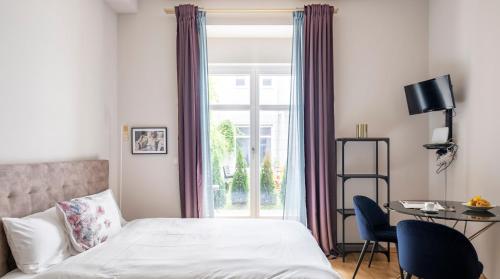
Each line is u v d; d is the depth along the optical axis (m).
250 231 2.66
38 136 2.40
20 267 1.92
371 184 3.86
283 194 3.92
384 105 3.87
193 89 3.66
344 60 3.87
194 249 2.19
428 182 3.84
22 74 2.25
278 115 4.11
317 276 1.76
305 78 3.72
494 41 2.75
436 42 3.70
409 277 2.21
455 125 3.33
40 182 2.29
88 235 2.28
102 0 3.45
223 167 4.10
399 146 3.86
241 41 4.04
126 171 3.84
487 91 2.84
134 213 3.83
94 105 3.27
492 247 2.79
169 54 3.84
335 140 3.74
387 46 3.88
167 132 3.84
